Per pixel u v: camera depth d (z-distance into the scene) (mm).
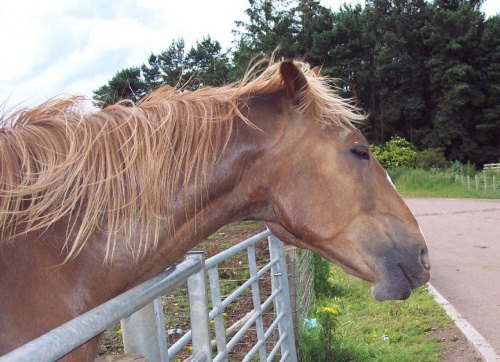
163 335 1877
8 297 1467
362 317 6426
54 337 1000
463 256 9586
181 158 1895
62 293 1592
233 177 2035
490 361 4516
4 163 1610
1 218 1536
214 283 2592
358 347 5129
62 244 1643
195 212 1945
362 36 46188
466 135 44719
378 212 2176
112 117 1864
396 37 46375
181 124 1939
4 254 1524
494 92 43844
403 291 2111
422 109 46188
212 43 20922
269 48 25141
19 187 1580
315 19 46000
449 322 5832
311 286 7055
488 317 5863
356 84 46188
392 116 45594
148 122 1866
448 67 44406
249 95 2170
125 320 1809
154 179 1792
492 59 44750
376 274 2113
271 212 2174
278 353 4746
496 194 24438
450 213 17188
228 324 5547
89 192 1707
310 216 2078
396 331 5816
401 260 2145
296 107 2125
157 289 1508
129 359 1626
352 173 2123
